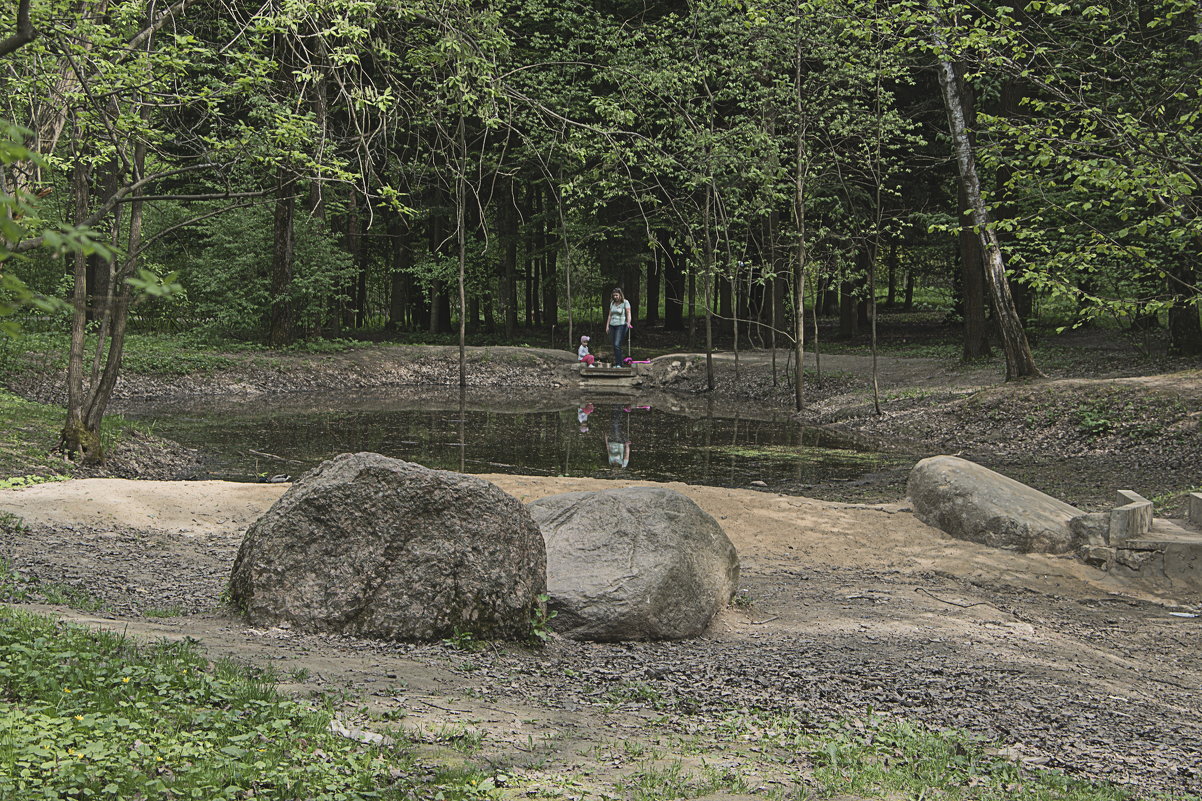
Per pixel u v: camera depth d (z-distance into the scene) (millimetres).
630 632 8656
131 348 31719
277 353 34344
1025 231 14234
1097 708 7395
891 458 19578
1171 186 12180
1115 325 33688
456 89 13430
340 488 7922
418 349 36969
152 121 12094
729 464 18750
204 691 5434
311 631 7699
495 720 5934
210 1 13031
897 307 61125
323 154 11164
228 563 10695
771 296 38250
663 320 54375
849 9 22172
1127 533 11812
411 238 45750
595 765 5312
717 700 7035
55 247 2297
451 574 7883
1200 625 10141
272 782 4402
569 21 30078
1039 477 17016
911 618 9797
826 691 7402
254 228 34812
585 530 9359
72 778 4117
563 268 44000
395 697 6109
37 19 8992
